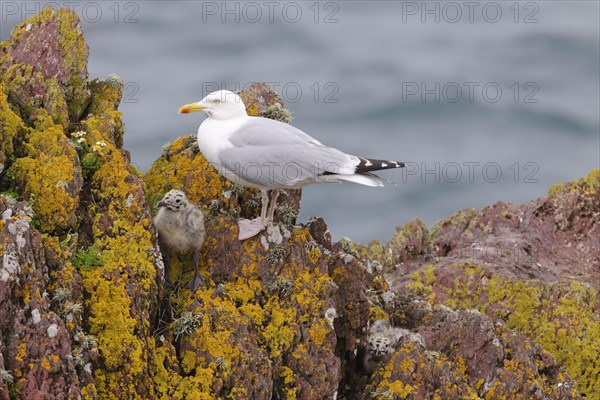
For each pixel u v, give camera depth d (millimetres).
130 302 13766
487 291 19406
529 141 44062
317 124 44750
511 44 53906
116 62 48344
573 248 21406
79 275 13664
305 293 15305
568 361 18453
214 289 15328
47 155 14797
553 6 57719
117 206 14898
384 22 56094
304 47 52156
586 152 43312
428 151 42938
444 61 51531
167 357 14055
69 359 12586
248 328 14680
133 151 39812
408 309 17422
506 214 21969
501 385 15914
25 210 13781
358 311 15914
